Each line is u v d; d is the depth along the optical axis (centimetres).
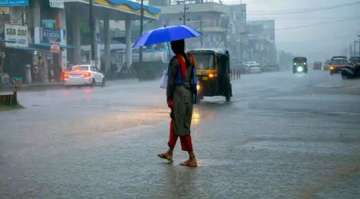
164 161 816
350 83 3812
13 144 989
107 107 1873
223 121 1401
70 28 5644
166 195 604
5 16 4131
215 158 841
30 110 1745
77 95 2634
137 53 7250
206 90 2180
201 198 590
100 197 596
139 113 1634
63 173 725
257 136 1098
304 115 1569
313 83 3953
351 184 652
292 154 873
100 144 989
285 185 649
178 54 795
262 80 4812
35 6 4544
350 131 1182
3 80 3650
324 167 762
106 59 6322
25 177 699
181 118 779
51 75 4584
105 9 5600
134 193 613
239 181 673
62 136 1102
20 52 4347
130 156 859
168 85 786
